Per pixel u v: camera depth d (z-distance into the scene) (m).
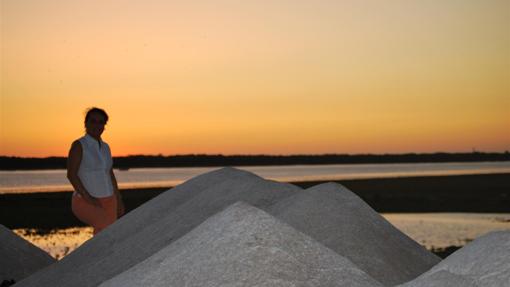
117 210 6.13
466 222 22.23
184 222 5.79
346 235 4.93
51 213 26.48
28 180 65.00
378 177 66.38
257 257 3.36
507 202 31.11
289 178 65.56
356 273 3.49
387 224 5.30
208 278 3.30
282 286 3.19
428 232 19.20
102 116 5.88
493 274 3.13
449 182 52.47
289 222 5.12
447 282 3.14
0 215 25.47
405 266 4.82
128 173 95.56
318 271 3.40
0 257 6.92
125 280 3.63
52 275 5.77
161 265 3.60
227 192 6.17
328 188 5.52
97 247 5.99
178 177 75.94
